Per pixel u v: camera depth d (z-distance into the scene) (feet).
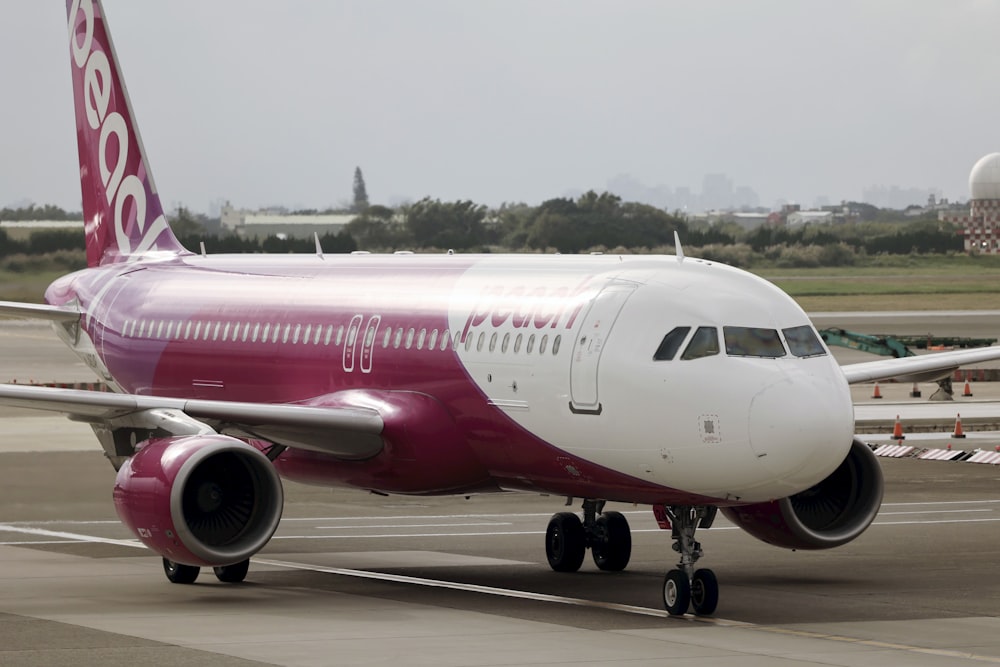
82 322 302.04
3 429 409.28
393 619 180.14
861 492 215.31
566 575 222.48
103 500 298.76
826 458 179.63
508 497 320.09
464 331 213.25
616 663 152.05
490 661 152.35
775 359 183.83
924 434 412.77
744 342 184.85
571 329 197.67
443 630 171.94
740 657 156.46
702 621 181.47
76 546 248.52
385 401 221.25
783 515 208.54
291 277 257.96
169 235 301.22
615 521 225.56
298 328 245.24
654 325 189.67
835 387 183.32
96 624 175.22
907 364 235.40
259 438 222.48
